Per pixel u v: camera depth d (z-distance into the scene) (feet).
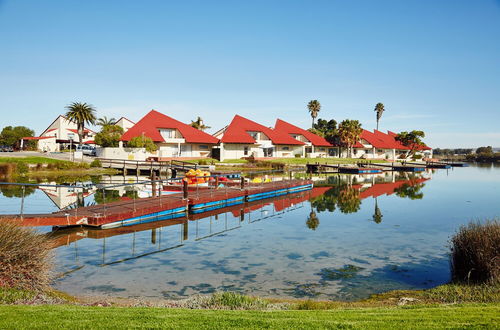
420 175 197.26
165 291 35.94
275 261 45.91
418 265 44.50
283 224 68.54
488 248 35.24
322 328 21.03
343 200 102.37
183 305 30.73
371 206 91.66
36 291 31.42
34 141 261.44
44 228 58.75
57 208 79.36
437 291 33.96
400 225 68.18
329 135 285.84
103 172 159.22
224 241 55.42
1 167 135.03
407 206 91.66
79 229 59.93
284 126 259.60
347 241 56.08
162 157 188.34
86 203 86.38
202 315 24.04
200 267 43.37
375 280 39.42
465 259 36.91
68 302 30.76
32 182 121.70
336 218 75.10
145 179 139.03
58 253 47.73
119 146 187.32
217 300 31.22
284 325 21.54
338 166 204.95
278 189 109.29
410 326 21.16
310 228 65.16
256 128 231.30
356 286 37.70
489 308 26.07
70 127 258.98
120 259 45.93
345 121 276.82
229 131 219.20
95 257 46.50
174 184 108.37
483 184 148.56
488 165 333.01
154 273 41.14
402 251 50.67
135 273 41.06
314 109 372.99
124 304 31.40
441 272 41.91
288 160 222.07
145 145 184.55
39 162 159.33
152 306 30.48
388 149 312.71
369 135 312.29
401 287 37.32
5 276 30.17
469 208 88.89
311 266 44.09
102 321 22.15
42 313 23.57
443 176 191.21
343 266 44.19
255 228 64.80
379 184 147.64
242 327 21.21
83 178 138.72
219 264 44.57
